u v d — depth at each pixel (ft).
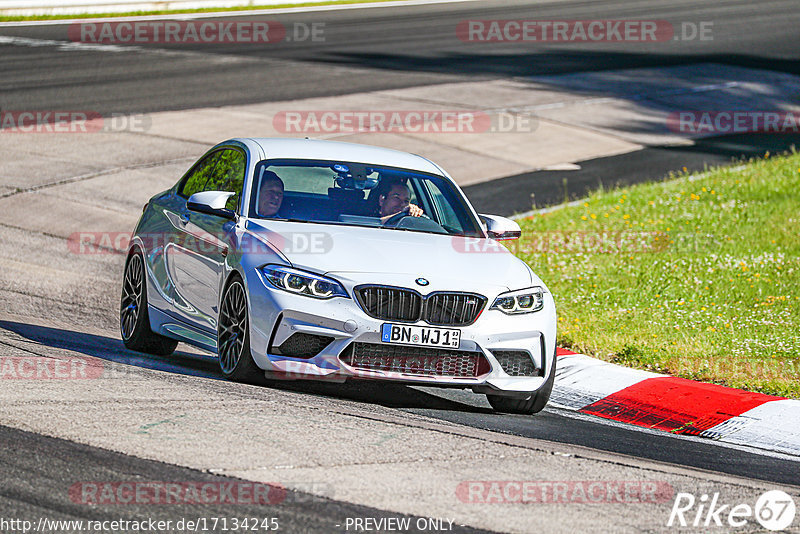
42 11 438.40
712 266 149.69
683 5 549.13
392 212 94.38
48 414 68.85
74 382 78.84
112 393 76.18
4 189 189.06
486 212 193.67
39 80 295.89
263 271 83.41
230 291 86.99
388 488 59.62
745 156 252.62
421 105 289.33
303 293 81.71
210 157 105.29
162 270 100.27
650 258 155.63
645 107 305.94
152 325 101.60
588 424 87.45
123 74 313.53
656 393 95.81
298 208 91.56
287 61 352.69
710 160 247.09
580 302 131.75
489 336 83.35
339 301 81.25
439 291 82.69
